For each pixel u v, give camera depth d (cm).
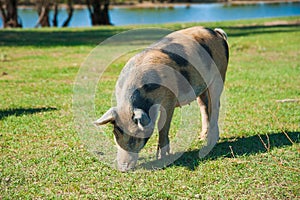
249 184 669
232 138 864
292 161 747
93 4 3856
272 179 684
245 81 1393
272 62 1761
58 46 2153
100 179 687
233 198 627
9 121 967
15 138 867
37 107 1091
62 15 5103
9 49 2034
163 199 629
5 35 2567
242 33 2641
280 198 629
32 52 1969
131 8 5466
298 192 641
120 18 4434
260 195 637
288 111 1041
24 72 1533
